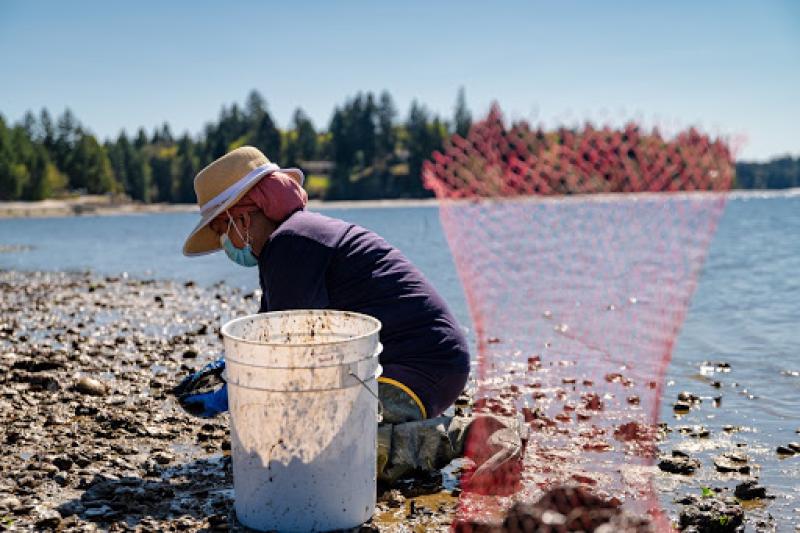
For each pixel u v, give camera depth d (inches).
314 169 6151.6
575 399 244.8
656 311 413.4
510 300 456.8
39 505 150.1
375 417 143.8
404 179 5570.9
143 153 6594.5
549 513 128.4
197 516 147.3
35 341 351.3
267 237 173.2
